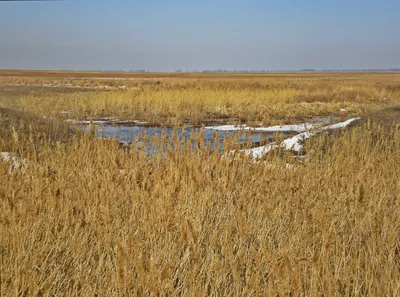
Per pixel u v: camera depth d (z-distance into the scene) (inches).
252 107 1076.5
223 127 816.9
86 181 257.1
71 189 249.9
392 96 1455.5
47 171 266.2
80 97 1202.0
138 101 1113.4
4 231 182.7
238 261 173.2
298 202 245.3
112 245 171.8
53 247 176.9
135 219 211.6
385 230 202.8
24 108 981.8
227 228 183.8
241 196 240.1
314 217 206.4
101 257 168.9
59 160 310.0
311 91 1523.1
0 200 201.3
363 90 1523.1
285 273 143.9
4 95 1439.5
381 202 244.5
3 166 277.4
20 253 166.2
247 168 293.3
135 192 236.1
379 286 153.1
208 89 1322.6
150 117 933.8
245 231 177.8
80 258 174.2
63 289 164.2
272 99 1214.9
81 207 215.3
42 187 236.7
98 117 987.3
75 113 982.4
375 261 174.2
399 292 152.5
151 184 258.4
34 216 196.1
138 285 147.5
